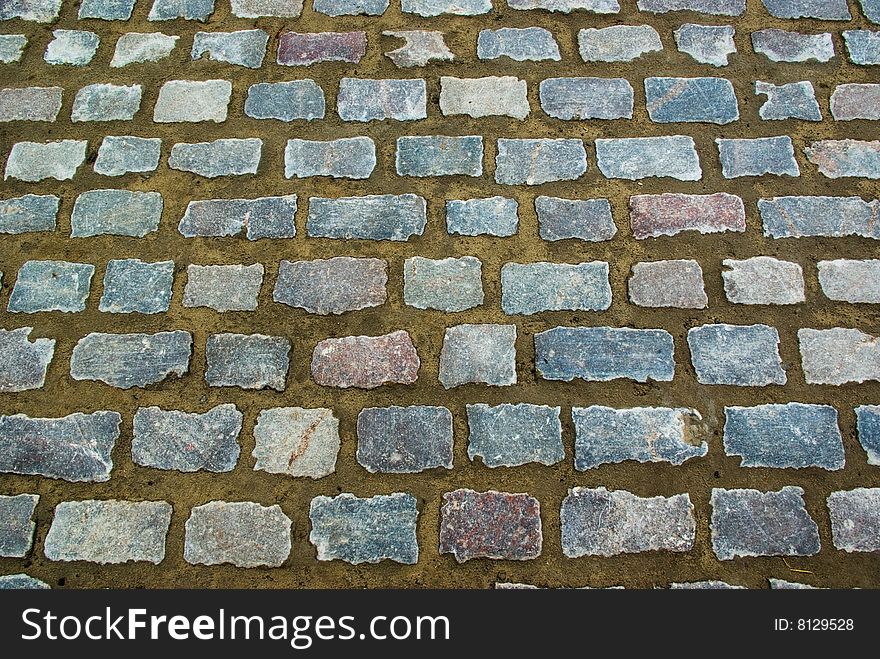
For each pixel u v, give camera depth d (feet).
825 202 9.23
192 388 8.10
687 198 9.26
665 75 10.21
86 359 8.25
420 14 10.74
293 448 7.79
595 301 8.59
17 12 10.74
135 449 7.79
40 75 10.23
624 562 7.33
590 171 9.45
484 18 10.72
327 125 9.82
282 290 8.66
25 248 8.95
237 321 8.48
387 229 9.05
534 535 7.41
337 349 8.31
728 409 8.00
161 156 9.59
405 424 7.91
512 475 7.68
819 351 8.31
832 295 8.64
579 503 7.55
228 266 8.82
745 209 9.18
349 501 7.56
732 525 7.47
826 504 7.56
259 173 9.45
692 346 8.33
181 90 10.10
